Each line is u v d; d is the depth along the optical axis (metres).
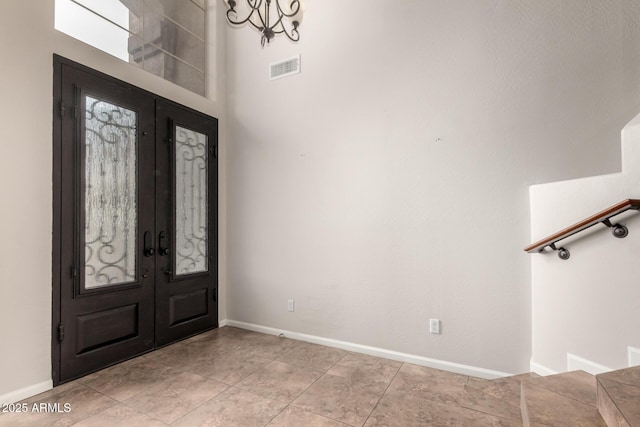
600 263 1.88
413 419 1.91
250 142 3.61
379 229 2.86
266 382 2.37
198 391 2.24
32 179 2.18
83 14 2.66
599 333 1.88
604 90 2.11
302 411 2.00
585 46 2.16
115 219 2.68
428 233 2.66
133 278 2.81
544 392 1.67
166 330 3.09
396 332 2.78
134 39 3.05
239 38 3.69
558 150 2.24
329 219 3.11
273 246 3.44
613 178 1.85
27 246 2.15
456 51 2.57
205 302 3.52
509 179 2.38
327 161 3.12
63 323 2.33
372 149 2.90
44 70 2.25
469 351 2.51
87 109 2.49
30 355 2.16
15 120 2.10
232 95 3.74
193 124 3.39
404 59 2.76
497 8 2.42
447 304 2.59
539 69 2.29
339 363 2.70
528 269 2.32
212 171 3.61
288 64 3.35
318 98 3.17
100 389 2.26
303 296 3.25
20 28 2.13
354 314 2.97
